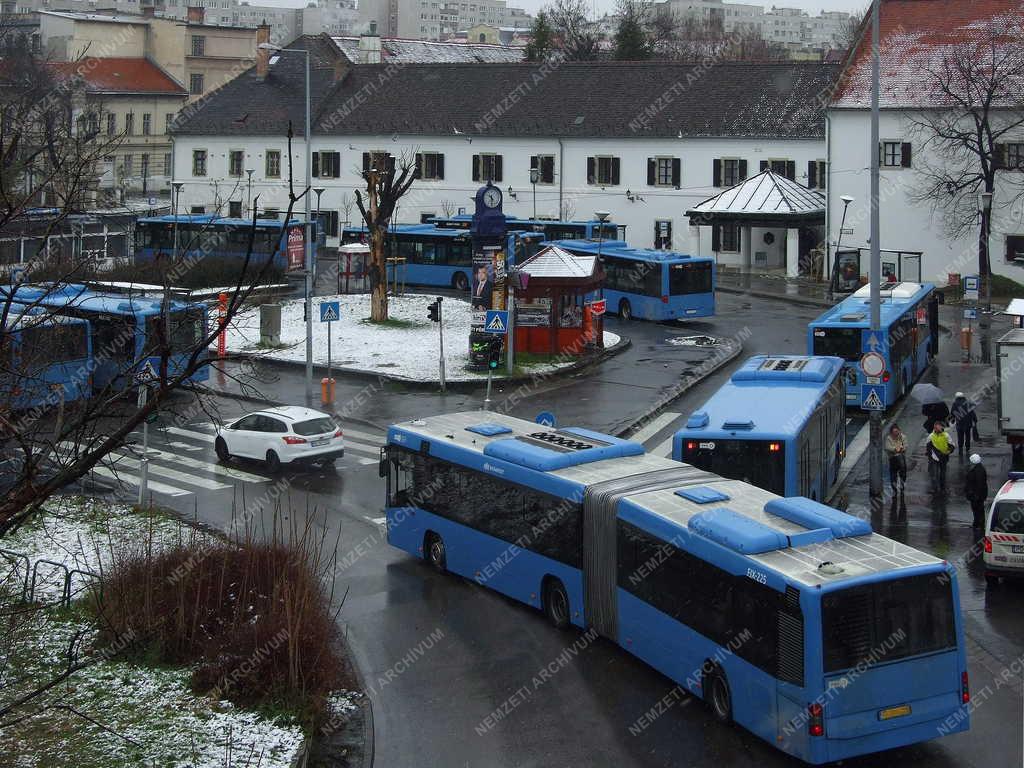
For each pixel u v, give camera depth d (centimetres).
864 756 1384
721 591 1460
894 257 5512
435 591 2003
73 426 1088
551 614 1838
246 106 7825
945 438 2541
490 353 3256
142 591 1745
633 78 6919
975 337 4484
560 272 4103
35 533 2181
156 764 1347
